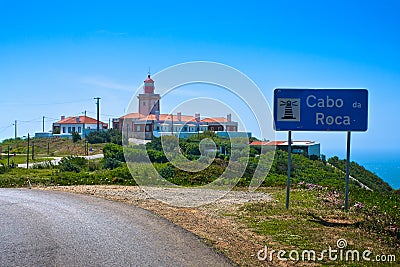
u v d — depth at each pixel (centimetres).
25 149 5750
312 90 1000
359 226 880
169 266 603
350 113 995
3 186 1706
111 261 623
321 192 1401
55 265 606
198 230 812
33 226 839
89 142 5700
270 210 1042
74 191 1398
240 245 724
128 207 1050
